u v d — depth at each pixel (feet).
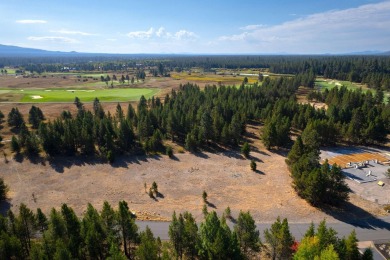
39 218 134.10
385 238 153.38
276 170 241.76
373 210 180.14
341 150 287.07
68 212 125.49
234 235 117.08
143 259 109.29
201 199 195.93
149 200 195.42
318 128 290.15
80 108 425.28
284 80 593.42
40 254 110.42
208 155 277.03
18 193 204.85
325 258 96.99
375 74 649.20
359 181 217.36
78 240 122.52
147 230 126.72
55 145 265.34
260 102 415.03
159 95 586.45
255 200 193.16
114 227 130.72
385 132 300.40
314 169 183.52
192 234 124.88
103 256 125.08
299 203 188.14
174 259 126.72
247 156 273.13
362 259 112.78
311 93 504.84
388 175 217.56
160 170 244.22
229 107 361.51
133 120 344.90
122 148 280.92
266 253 140.15
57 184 219.00
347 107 356.59
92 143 276.41
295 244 131.75
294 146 230.68
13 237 116.98
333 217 172.86
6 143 296.71
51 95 578.25
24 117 408.05
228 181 223.10
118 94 598.75
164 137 310.45
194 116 338.13
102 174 236.43
